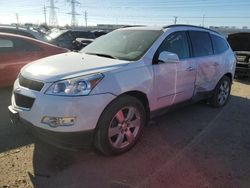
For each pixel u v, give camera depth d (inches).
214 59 211.2
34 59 247.1
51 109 119.7
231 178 126.0
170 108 177.3
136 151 147.9
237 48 418.3
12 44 238.2
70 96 120.2
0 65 230.7
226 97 242.5
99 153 138.3
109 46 175.6
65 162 134.3
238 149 155.3
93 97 123.7
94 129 127.4
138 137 151.1
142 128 152.8
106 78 129.8
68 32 577.9
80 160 136.6
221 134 175.6
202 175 127.6
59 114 119.3
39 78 129.0
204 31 210.1
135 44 165.8
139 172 128.5
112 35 190.9
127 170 129.7
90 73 128.6
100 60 148.3
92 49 181.5
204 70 199.3
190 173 128.9
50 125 120.3
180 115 209.2
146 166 133.6
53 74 128.6
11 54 236.2
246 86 346.9
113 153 139.4
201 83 199.8
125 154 144.2
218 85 225.6
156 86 156.2
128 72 140.2
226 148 155.9
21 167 128.4
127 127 143.9
